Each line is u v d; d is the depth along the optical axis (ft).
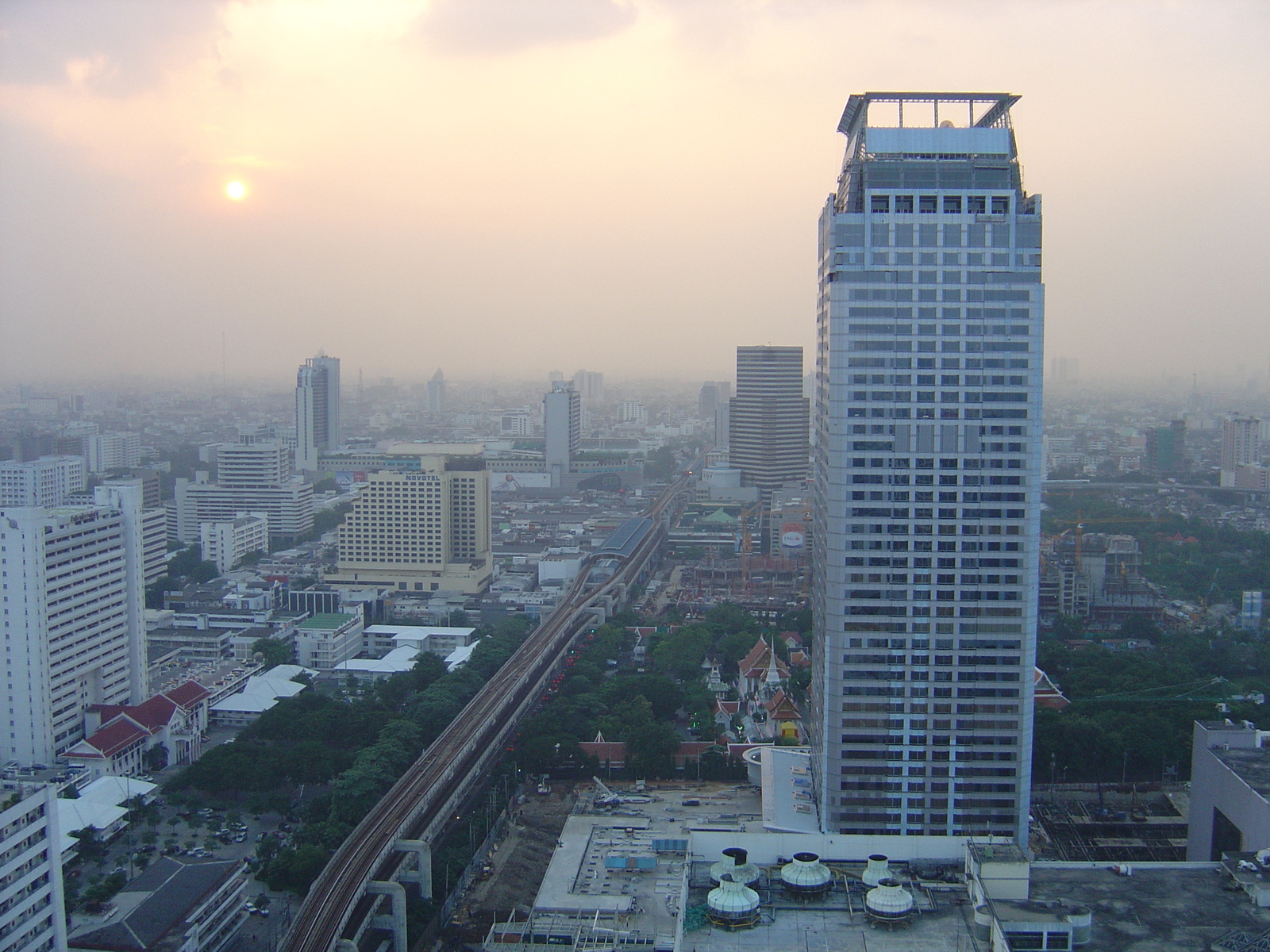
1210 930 653.71
